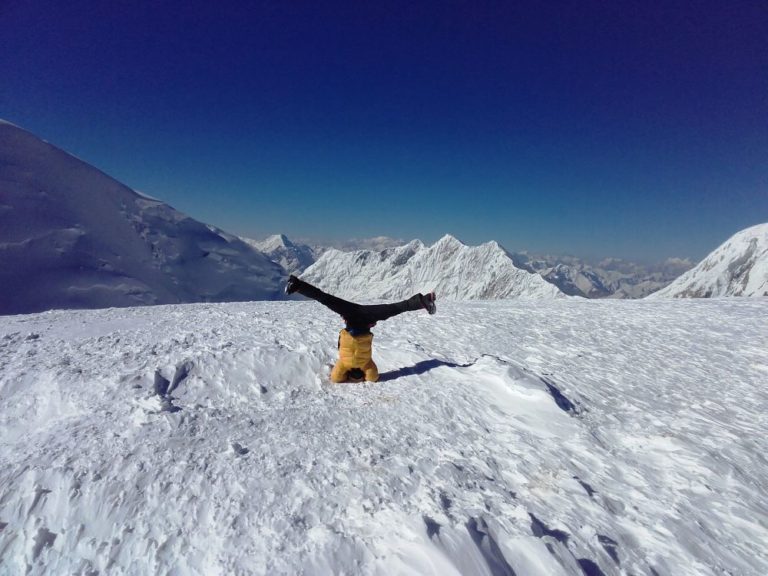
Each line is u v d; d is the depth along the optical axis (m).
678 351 9.50
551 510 3.25
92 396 4.67
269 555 2.51
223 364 5.63
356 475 3.42
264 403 4.98
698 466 4.20
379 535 2.68
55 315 11.55
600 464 4.14
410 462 3.73
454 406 5.12
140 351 6.38
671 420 5.44
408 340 8.44
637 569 2.74
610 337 10.62
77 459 3.33
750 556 3.00
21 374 5.20
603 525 3.14
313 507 2.98
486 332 10.05
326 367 6.17
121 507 2.89
